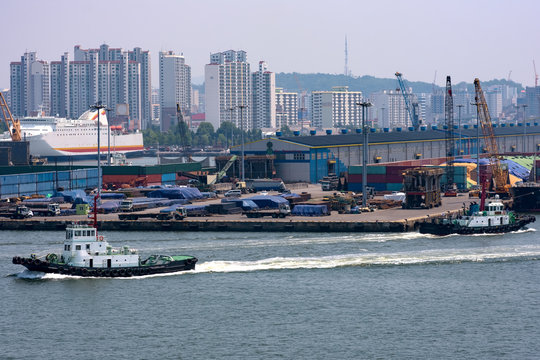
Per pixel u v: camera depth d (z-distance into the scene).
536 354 152.12
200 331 164.62
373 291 193.75
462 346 156.25
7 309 178.75
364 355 151.62
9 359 150.25
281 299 186.62
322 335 162.38
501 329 166.25
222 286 197.50
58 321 171.00
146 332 164.25
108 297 187.50
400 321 171.12
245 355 151.62
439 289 195.88
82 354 152.50
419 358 150.00
